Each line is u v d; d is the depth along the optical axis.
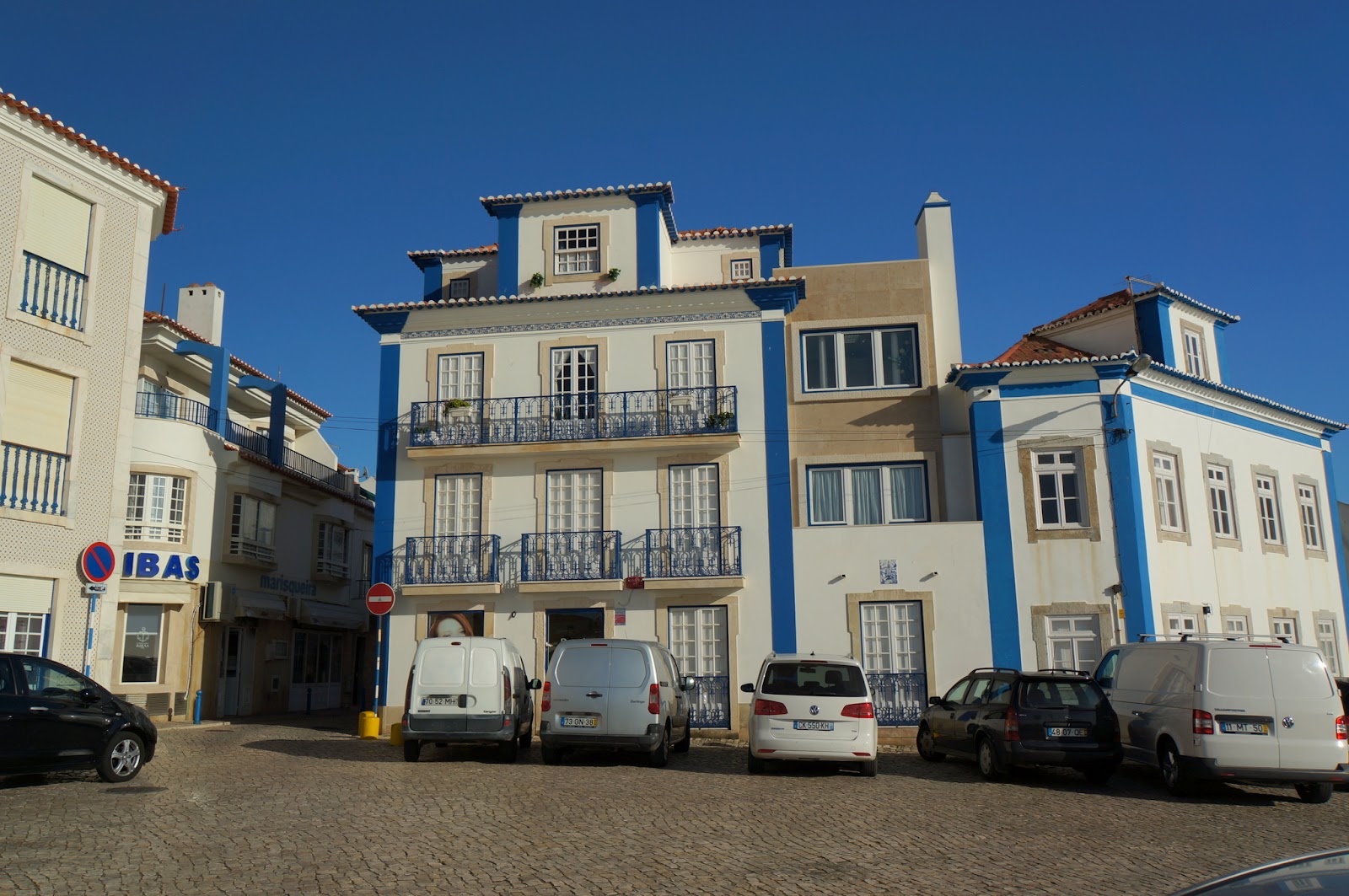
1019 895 7.32
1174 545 21.12
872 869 8.09
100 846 8.47
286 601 29.06
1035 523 20.44
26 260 16.52
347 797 11.41
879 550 20.77
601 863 8.13
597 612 21.34
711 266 25.66
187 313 32.47
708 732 20.39
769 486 21.42
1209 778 12.41
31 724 11.44
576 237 24.00
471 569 21.55
